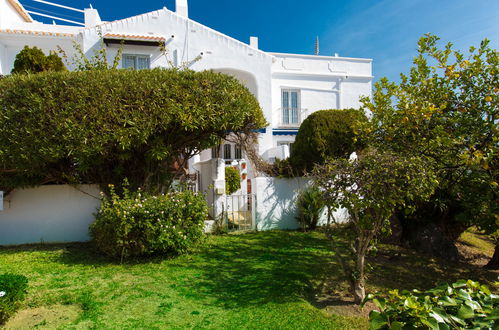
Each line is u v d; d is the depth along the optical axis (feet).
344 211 33.37
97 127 20.80
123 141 20.61
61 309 13.56
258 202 31.53
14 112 20.33
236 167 45.34
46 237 25.11
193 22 49.70
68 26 49.60
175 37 48.91
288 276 18.24
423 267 21.65
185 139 25.40
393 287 17.83
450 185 20.22
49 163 23.25
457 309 7.75
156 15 48.37
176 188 27.58
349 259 21.85
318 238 28.07
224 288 16.39
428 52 21.99
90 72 22.48
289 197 32.60
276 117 58.08
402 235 27.50
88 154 20.52
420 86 22.06
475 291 8.51
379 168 13.66
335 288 16.94
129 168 25.53
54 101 20.74
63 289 15.65
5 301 11.51
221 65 51.01
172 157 27.22
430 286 18.29
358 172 14.05
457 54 20.71
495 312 7.02
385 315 7.68
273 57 53.78
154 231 20.03
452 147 19.30
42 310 13.38
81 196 25.76
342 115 30.09
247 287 16.57
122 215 19.71
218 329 12.22
